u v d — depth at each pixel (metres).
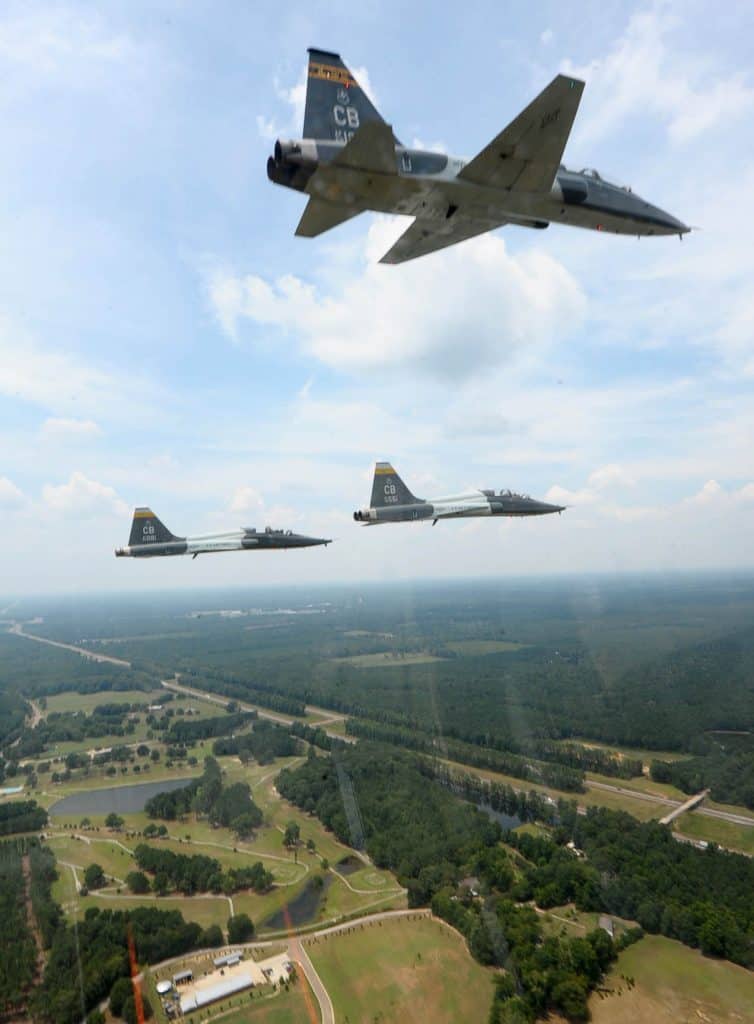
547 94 16.25
